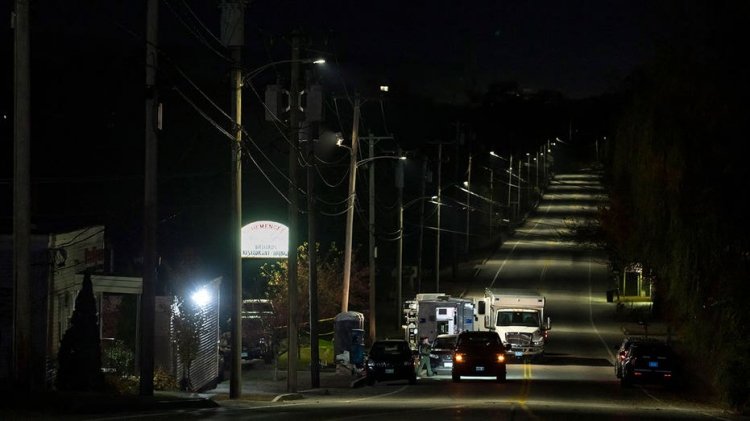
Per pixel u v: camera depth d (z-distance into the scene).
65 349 34.34
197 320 47.97
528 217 187.62
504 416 29.27
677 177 40.59
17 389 28.03
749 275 39.97
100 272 46.78
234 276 39.78
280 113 45.41
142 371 33.75
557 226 174.62
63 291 41.47
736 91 38.75
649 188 42.41
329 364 68.69
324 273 75.25
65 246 41.41
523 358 73.88
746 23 38.41
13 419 23.52
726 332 41.66
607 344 86.81
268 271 83.94
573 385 54.72
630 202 46.31
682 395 49.84
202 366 51.78
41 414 25.33
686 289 41.69
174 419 24.69
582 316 103.56
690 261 40.88
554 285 121.94
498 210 177.62
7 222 42.75
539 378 61.16
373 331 73.38
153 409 30.20
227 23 38.28
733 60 38.72
